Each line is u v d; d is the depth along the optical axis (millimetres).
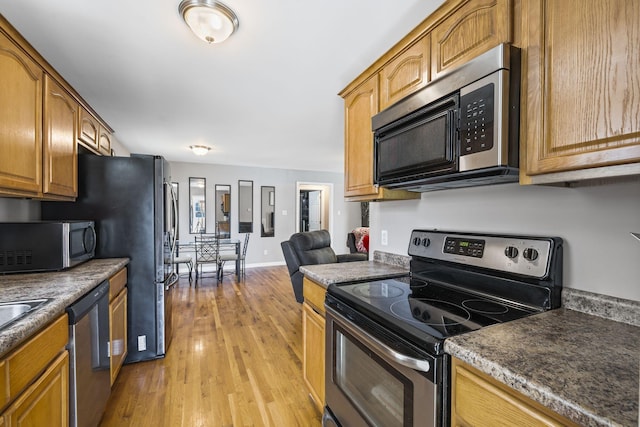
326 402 1537
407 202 1904
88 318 1492
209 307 3842
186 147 4492
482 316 1057
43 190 1742
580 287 1073
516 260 1172
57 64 1913
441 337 873
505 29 1009
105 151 3121
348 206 7664
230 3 1373
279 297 4309
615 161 737
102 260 2240
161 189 2455
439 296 1322
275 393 2027
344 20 1503
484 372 729
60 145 1946
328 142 4168
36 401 1032
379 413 1106
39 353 1063
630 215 957
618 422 500
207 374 2256
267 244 6703
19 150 1515
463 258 1378
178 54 1815
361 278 1634
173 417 1783
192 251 5992
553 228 1154
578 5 807
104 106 2670
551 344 806
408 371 947
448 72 1142
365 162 1813
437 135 1188
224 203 6277
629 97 709
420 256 1624
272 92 2404
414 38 1409
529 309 1129
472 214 1483
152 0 1342
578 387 603
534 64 915
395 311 1117
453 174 1128
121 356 2143
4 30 1398
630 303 945
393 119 1440
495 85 963
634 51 700
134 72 2037
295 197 6988
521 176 978
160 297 2471
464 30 1167
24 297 1290
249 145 4375
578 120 808
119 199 2365
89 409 1484
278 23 1521
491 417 728
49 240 1790
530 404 648
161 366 2369
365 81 1823
